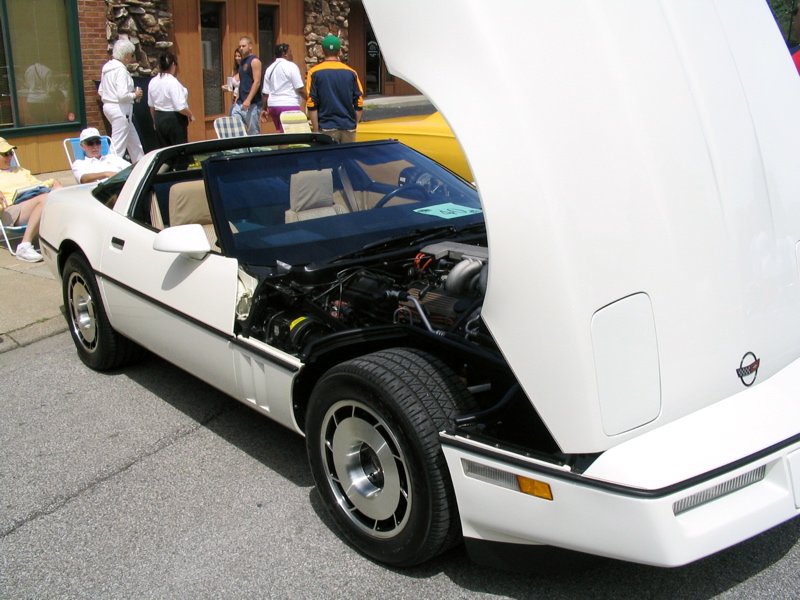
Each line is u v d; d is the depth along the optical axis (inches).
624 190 104.3
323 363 134.0
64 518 140.0
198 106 567.8
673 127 110.1
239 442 166.9
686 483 95.2
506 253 103.3
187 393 192.5
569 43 108.2
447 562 123.9
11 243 322.7
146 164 189.5
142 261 172.7
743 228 112.1
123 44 407.8
